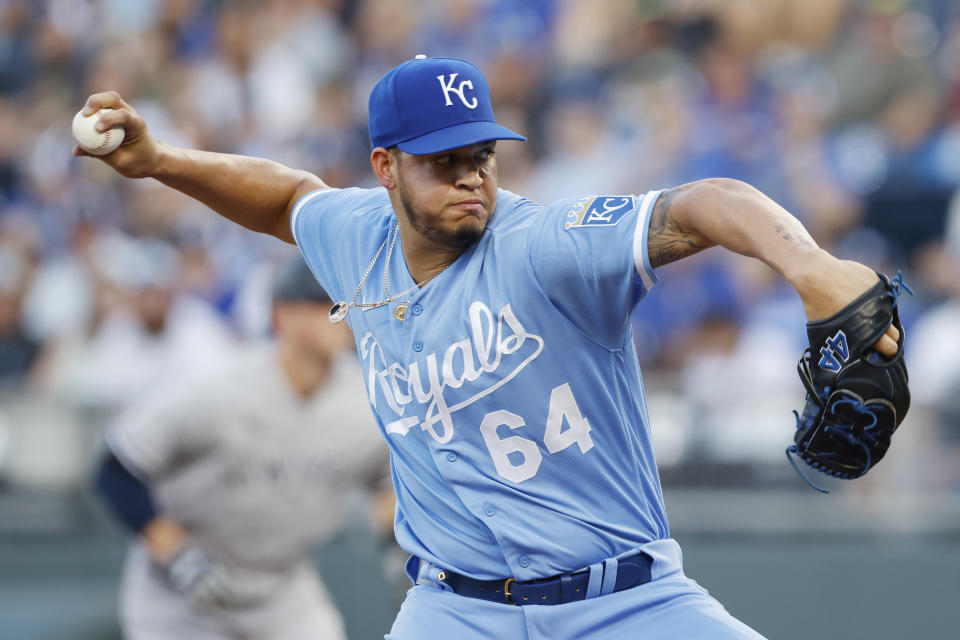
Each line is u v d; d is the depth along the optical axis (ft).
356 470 59.67
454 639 34.19
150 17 133.49
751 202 27.81
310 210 38.73
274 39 127.03
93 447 83.10
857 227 101.91
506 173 112.37
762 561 75.92
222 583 59.36
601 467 33.14
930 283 92.63
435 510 34.78
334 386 58.95
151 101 126.52
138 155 37.45
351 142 121.49
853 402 27.02
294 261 57.57
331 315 36.27
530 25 122.11
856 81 107.34
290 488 59.00
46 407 83.71
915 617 74.02
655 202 29.89
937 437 75.92
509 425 32.73
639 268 29.96
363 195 38.29
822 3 111.96
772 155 104.68
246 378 57.98
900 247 101.19
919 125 103.19
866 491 75.82
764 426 77.71
